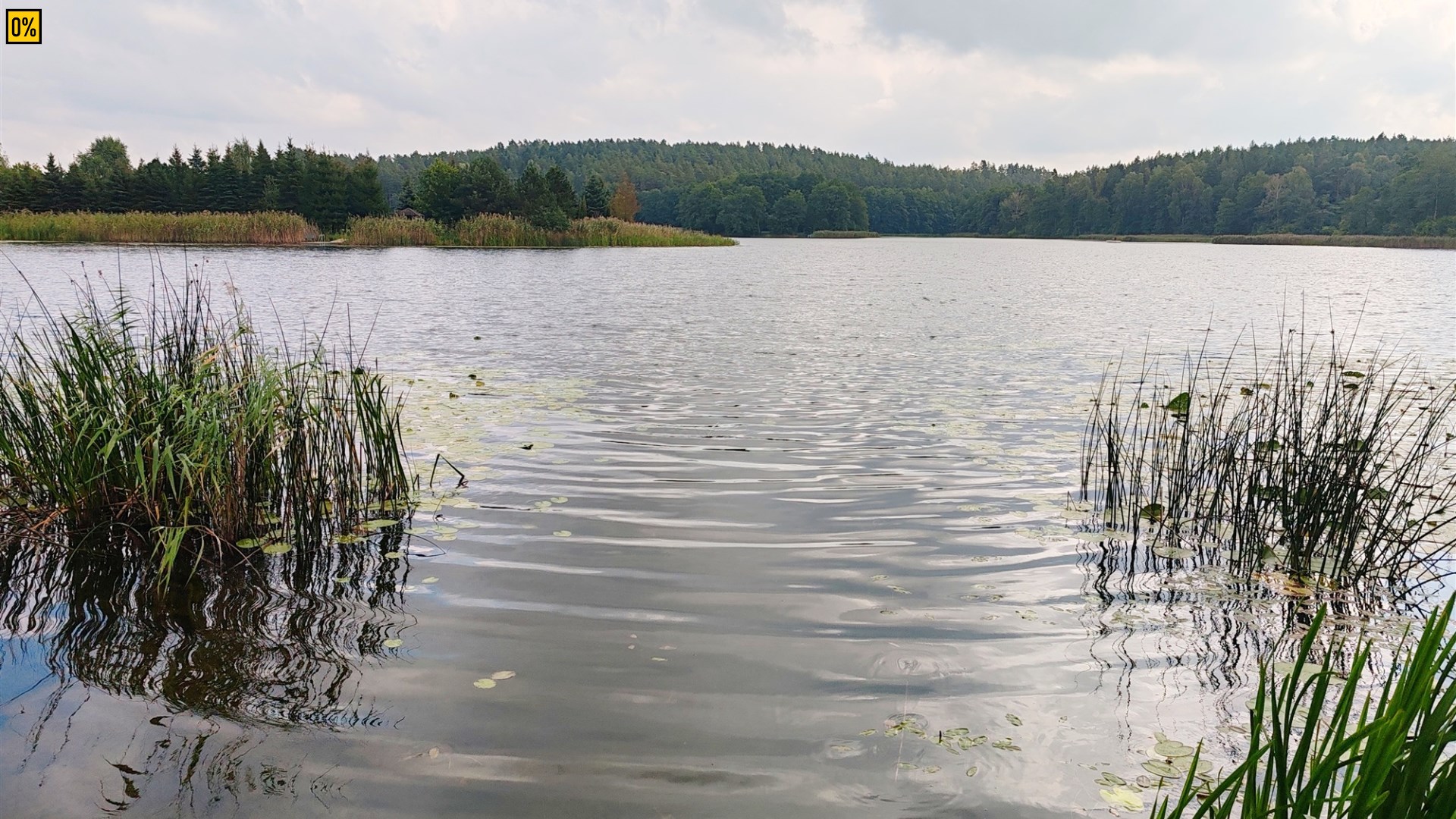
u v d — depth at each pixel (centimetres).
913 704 330
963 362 1122
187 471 474
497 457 654
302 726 311
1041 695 339
